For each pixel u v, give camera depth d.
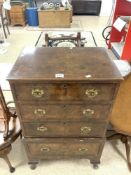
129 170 1.36
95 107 0.97
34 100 0.93
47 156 1.30
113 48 3.02
